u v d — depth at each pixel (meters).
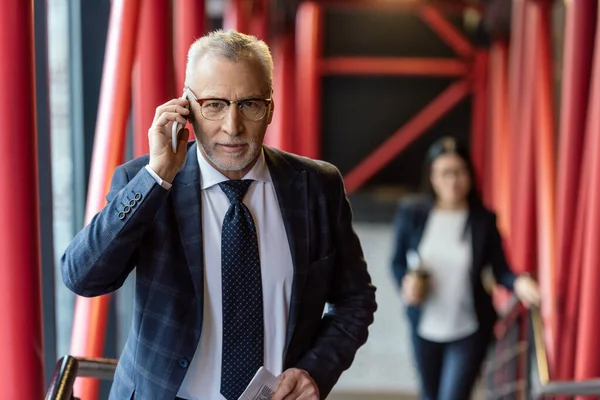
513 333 5.68
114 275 2.18
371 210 14.84
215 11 11.71
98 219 2.14
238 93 2.11
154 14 4.15
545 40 6.43
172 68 4.28
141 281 2.27
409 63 14.34
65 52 5.30
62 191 5.39
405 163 15.41
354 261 2.50
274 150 2.42
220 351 2.28
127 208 2.11
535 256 7.21
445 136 15.22
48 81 3.95
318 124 15.05
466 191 4.91
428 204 5.02
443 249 4.89
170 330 2.23
